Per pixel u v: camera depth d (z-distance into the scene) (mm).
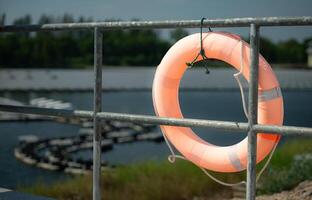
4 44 198125
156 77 7043
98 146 6961
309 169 13922
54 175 27625
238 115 88625
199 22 6125
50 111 7320
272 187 13477
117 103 116438
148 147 44781
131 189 16172
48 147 42344
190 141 6863
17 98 138000
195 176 16422
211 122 6074
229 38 6383
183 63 6781
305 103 135000
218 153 6656
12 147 41281
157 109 7000
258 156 6355
